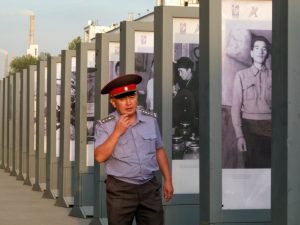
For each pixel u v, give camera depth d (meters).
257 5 7.21
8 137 28.17
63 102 15.70
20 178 24.02
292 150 5.55
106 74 11.73
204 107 7.18
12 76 27.62
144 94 10.44
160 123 8.77
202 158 7.27
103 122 5.83
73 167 15.81
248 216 7.21
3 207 15.66
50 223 12.87
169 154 8.79
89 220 13.34
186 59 8.86
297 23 5.55
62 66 15.71
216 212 7.10
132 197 5.86
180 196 8.90
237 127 7.22
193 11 8.83
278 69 5.70
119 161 5.82
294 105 5.55
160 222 5.98
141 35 10.37
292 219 5.55
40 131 19.83
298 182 5.57
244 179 7.23
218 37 7.09
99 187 11.87
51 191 17.77
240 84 7.21
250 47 7.21
